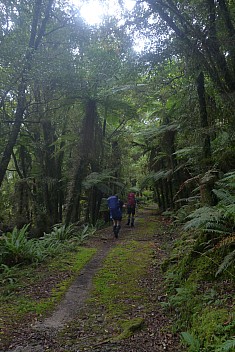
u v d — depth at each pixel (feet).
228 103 21.33
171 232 38.01
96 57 39.75
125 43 25.07
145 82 32.55
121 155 63.93
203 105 23.35
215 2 20.92
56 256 30.25
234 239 15.99
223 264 15.89
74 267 26.27
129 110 55.21
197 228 23.43
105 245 35.96
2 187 76.23
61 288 21.27
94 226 55.26
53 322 16.11
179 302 16.01
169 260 23.63
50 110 49.57
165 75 27.84
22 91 33.53
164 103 43.09
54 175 60.95
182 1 21.30
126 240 37.88
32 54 30.99
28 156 73.15
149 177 60.39
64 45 37.73
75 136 53.62
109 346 13.34
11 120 38.52
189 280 18.24
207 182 22.61
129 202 50.62
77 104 54.13
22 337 14.48
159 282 21.30
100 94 48.67
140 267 25.35
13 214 64.28
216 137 26.81
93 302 18.65
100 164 58.49
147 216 64.90
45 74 32.86
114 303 18.34
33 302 18.86
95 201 59.06
